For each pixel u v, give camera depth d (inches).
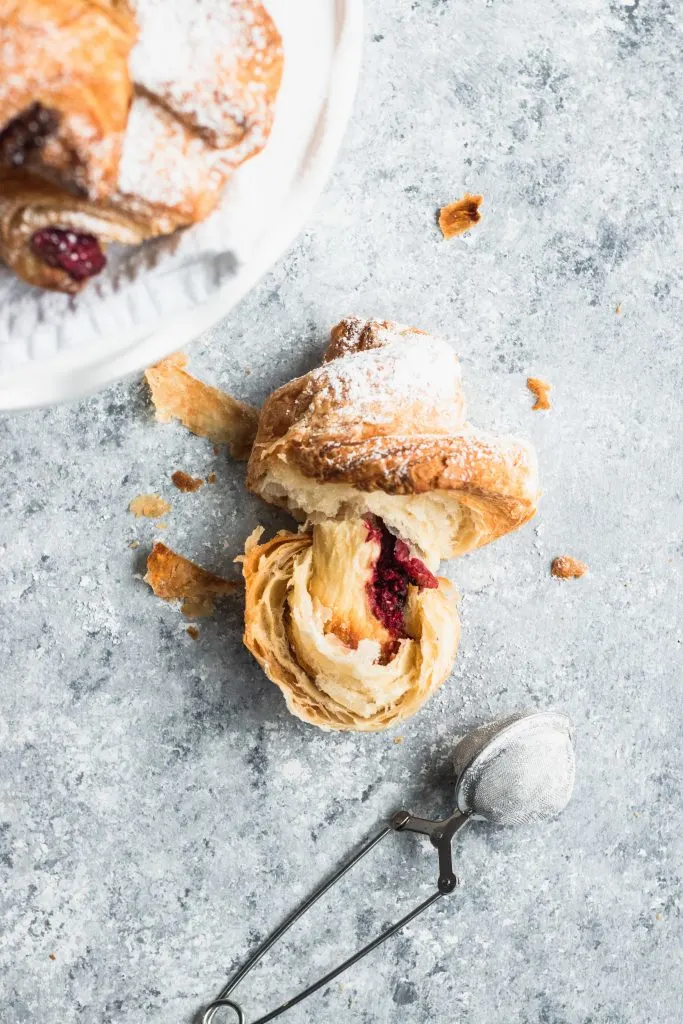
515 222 31.2
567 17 31.2
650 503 31.8
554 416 31.5
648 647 31.9
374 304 31.0
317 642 29.6
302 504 30.2
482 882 31.8
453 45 31.0
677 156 31.5
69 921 31.1
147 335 26.8
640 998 32.1
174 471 30.9
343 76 26.5
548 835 31.9
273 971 31.4
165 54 25.2
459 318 31.2
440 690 31.5
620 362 31.6
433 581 30.3
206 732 31.1
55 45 24.5
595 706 31.8
